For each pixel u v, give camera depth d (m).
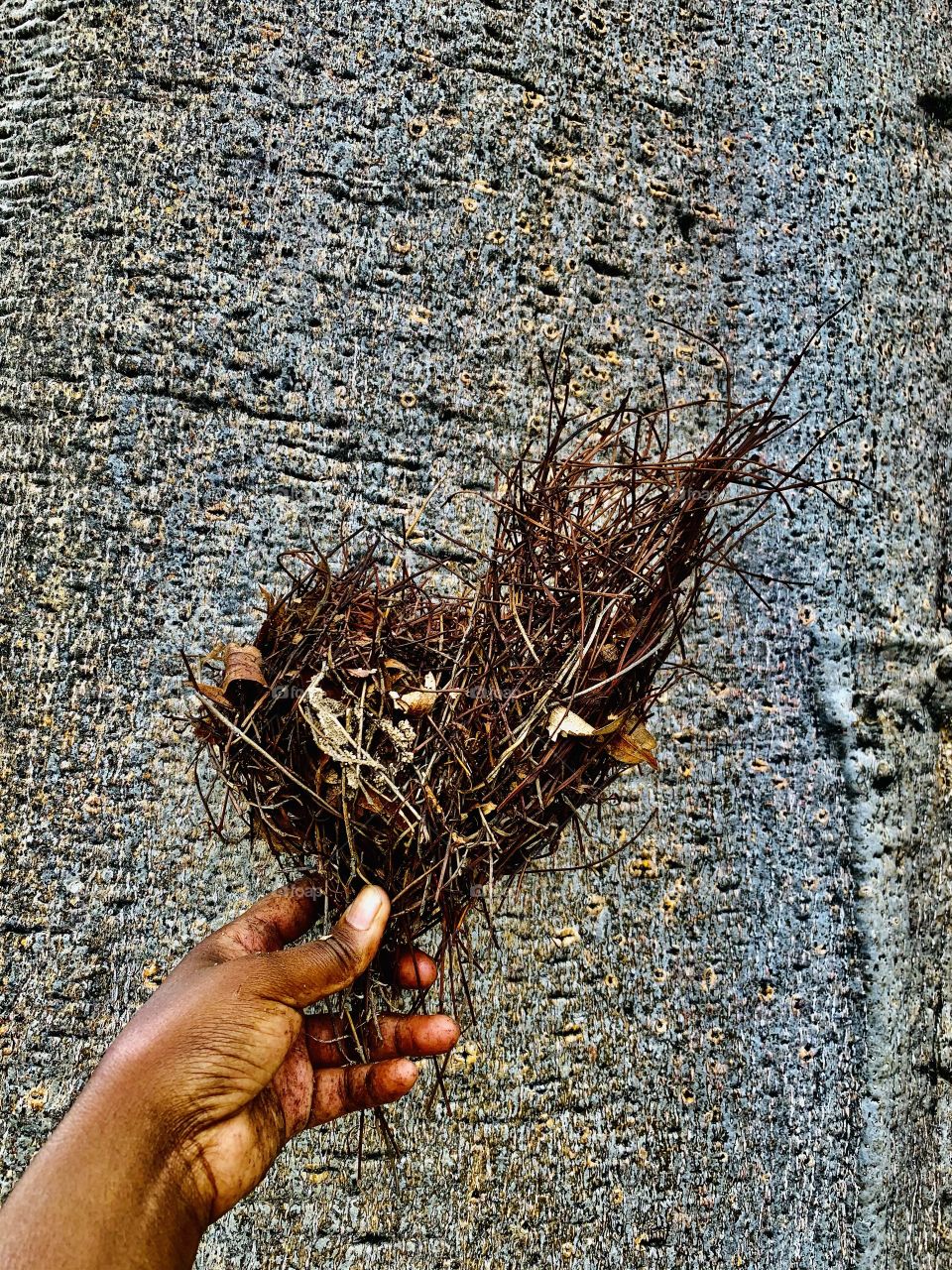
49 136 0.56
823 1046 0.61
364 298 0.58
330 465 0.57
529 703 0.44
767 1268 0.58
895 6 0.71
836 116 0.67
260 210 0.57
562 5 0.64
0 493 0.55
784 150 0.67
